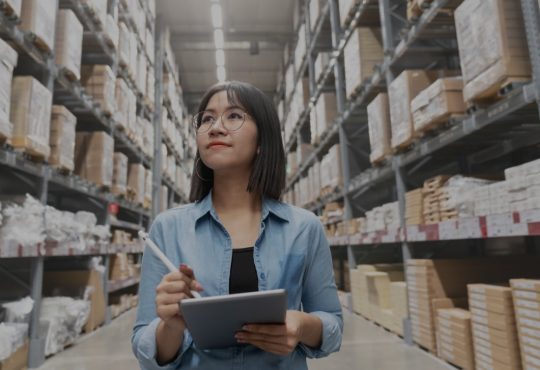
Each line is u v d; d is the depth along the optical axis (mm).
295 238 1036
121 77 5156
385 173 3801
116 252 4613
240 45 9836
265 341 846
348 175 5086
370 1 4078
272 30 9648
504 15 1993
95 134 4066
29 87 2588
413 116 2969
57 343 2957
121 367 2619
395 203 3580
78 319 3244
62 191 4785
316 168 6422
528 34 1847
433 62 3854
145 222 7145
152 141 6621
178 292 828
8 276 3242
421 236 2900
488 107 2211
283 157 1148
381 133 3682
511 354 1977
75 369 2574
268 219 1067
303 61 7305
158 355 934
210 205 1070
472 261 2922
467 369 2326
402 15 3848
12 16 2418
